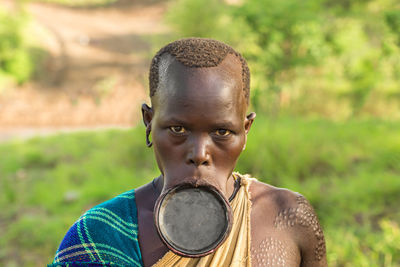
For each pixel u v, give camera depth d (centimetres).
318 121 1073
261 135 851
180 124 105
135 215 128
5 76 1862
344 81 1248
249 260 121
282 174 764
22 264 597
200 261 117
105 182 845
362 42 1158
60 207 767
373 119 1117
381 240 542
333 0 1154
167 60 110
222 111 105
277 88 963
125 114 1627
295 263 134
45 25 2558
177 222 104
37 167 1009
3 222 728
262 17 927
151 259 123
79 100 1753
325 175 772
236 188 133
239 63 113
